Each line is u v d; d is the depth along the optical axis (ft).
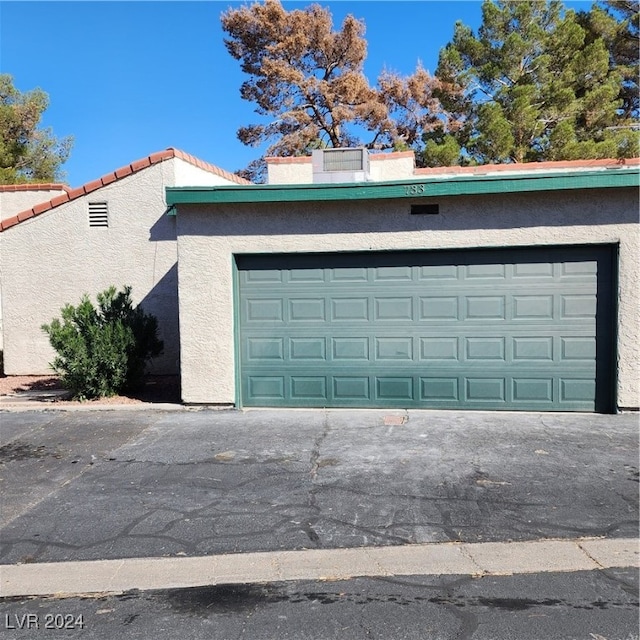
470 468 20.75
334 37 100.42
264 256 29.99
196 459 22.45
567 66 86.28
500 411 28.78
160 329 41.86
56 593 13.66
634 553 14.87
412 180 27.71
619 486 18.95
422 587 13.55
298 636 11.83
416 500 18.12
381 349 29.60
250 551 15.25
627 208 27.14
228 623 12.32
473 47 90.02
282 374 30.30
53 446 24.59
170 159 41.55
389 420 27.32
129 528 16.70
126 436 25.82
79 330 33.45
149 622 12.43
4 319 43.24
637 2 91.66
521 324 28.55
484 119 82.74
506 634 11.73
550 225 27.68
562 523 16.46
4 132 98.07
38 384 39.50
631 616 12.28
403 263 29.22
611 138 81.20
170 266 41.70
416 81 99.45
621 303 27.40
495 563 14.48
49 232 42.70
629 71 90.74
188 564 14.69
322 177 38.75
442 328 29.12
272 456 22.56
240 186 28.58
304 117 96.48
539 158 83.15
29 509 18.16
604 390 28.17
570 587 13.44
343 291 29.71
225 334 29.96
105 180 42.04
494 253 28.55
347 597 13.19
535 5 88.38
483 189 27.30
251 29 98.78
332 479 19.99
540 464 21.04
